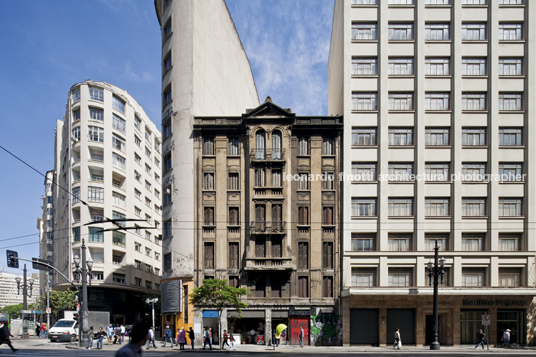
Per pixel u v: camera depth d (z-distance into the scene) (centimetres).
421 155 3578
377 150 3625
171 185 3725
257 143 3644
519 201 3553
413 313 3384
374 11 3762
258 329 3462
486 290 3228
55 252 6538
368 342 3341
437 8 3722
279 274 3478
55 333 3444
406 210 3566
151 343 2961
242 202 3616
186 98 3759
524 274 3438
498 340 3375
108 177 5431
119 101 5831
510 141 3616
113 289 5425
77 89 5503
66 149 5891
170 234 3691
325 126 3669
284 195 3550
